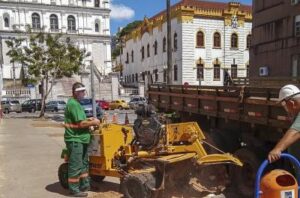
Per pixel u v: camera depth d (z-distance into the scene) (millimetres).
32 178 9125
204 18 59938
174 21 60781
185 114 9961
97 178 8461
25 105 51062
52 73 36844
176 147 7102
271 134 6789
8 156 12164
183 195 7098
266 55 35656
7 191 8023
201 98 8828
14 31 73000
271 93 6453
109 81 67062
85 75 65000
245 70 62812
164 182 6668
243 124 7523
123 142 7773
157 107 11484
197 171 7203
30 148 13930
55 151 13172
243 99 7227
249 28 62781
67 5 81625
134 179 6625
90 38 83688
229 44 61781
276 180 4238
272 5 34625
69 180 7516
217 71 61250
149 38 70688
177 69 60250
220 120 8398
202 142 7422
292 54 32344
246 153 6941
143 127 7211
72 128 7430
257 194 4324
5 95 62375
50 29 80688
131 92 69188
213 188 7289
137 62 77625
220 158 6688
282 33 33500
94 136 7785
